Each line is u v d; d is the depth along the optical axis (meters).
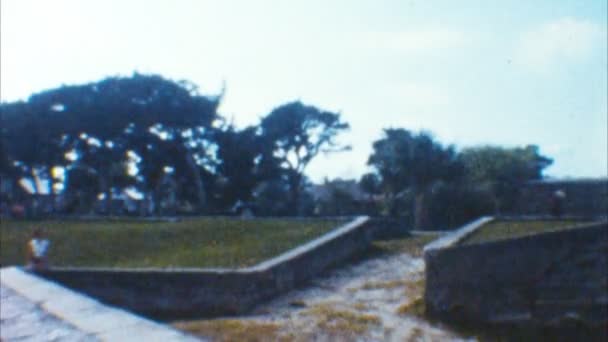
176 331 4.66
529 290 12.48
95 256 18.70
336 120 59.84
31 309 6.52
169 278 13.71
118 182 54.16
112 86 49.56
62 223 27.09
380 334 11.32
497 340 11.70
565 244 12.49
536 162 36.94
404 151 37.72
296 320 12.23
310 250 16.08
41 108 48.78
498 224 17.58
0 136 49.50
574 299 12.24
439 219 35.28
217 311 13.33
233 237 20.02
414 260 17.41
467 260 12.70
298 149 59.69
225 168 54.59
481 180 35.69
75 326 5.27
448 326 12.22
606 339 11.90
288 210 54.44
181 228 22.36
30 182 54.88
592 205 28.69
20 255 19.91
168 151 52.19
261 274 13.77
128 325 4.98
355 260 17.88
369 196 50.47
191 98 51.06
